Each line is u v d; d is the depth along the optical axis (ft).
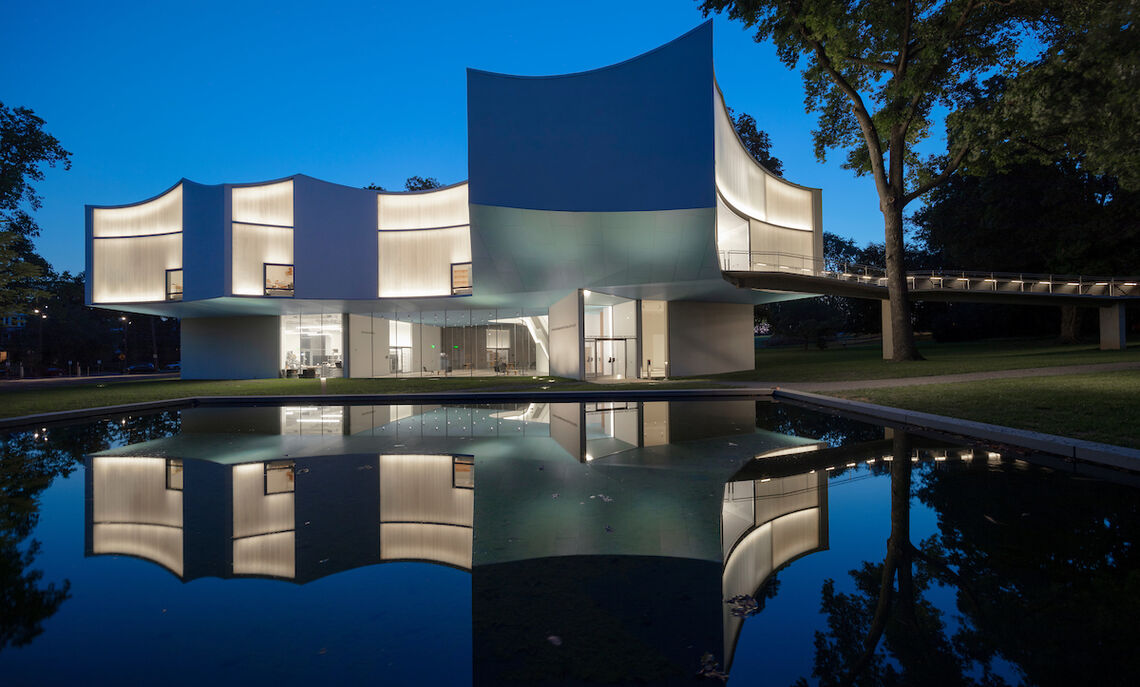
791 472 20.34
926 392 41.98
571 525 14.20
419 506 16.20
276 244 83.97
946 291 90.22
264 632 8.57
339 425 36.35
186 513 15.61
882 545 12.48
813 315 163.12
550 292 77.82
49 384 95.71
